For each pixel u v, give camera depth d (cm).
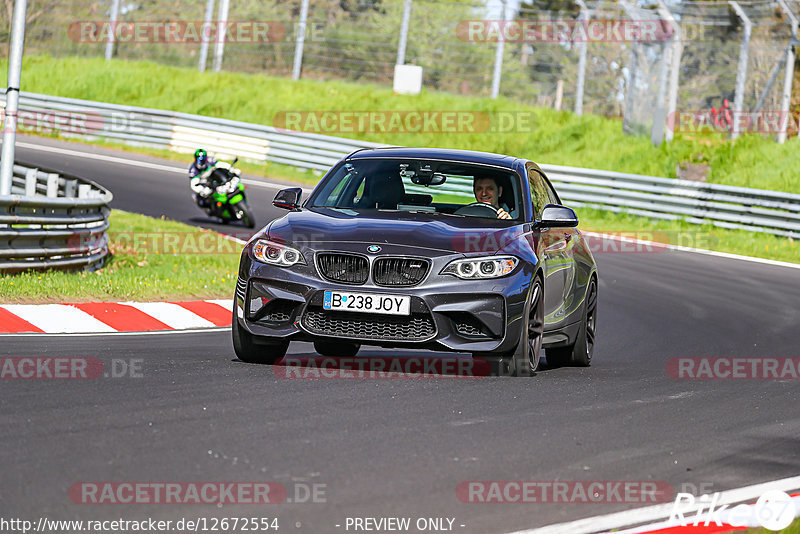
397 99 12075
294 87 12631
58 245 4434
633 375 3000
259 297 2556
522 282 2556
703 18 9750
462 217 2759
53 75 13075
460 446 1833
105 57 13500
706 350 3725
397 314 2462
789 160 9606
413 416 2067
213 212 6850
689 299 5159
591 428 2072
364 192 2873
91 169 8869
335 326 2508
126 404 2038
